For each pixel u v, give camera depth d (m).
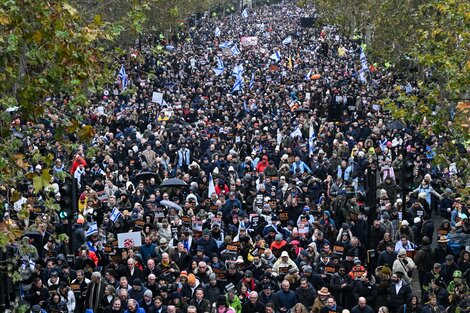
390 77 100.75
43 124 66.69
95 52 30.31
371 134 72.31
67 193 43.69
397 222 48.91
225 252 42.56
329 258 41.53
